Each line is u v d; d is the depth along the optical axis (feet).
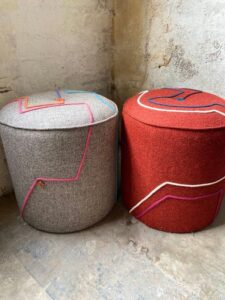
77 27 4.25
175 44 3.99
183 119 2.94
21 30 3.67
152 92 3.76
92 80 4.86
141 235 3.65
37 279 3.07
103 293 2.91
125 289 2.95
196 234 3.66
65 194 3.30
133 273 3.13
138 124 3.14
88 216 3.61
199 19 3.58
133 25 4.41
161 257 3.32
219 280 3.03
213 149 3.01
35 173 3.17
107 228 3.77
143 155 3.27
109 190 3.72
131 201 3.82
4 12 3.43
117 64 4.98
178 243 3.52
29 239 3.60
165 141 2.99
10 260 3.29
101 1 4.36
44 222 3.58
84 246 3.48
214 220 3.90
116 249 3.44
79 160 3.13
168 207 3.45
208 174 3.19
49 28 3.93
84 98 3.53
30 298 2.86
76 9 4.11
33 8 3.66
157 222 3.65
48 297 2.87
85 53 4.54
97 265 3.22
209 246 3.47
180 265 3.22
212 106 3.15
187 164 3.07
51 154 3.00
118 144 3.98
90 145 3.12
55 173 3.13
